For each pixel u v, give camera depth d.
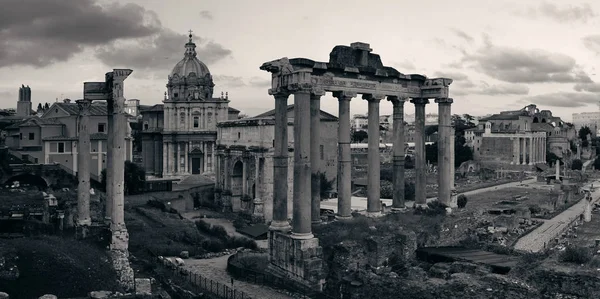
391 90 52.84
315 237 43.53
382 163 186.75
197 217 97.56
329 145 125.06
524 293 30.64
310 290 39.91
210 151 134.38
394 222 48.72
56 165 87.00
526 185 171.00
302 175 41.78
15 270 32.66
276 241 43.94
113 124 45.88
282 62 43.53
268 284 42.94
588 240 80.75
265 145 94.38
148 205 91.19
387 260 42.56
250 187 99.06
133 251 56.66
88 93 48.34
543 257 36.38
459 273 36.16
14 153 98.06
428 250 44.97
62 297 32.44
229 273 48.78
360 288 36.25
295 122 42.41
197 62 139.12
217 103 134.88
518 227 86.75
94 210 62.78
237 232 81.81
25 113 182.88
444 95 55.28
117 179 45.25
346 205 49.56
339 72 47.72
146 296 32.28
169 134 132.12
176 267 48.97
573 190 145.00
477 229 55.03
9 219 51.28
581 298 29.92
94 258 39.59
